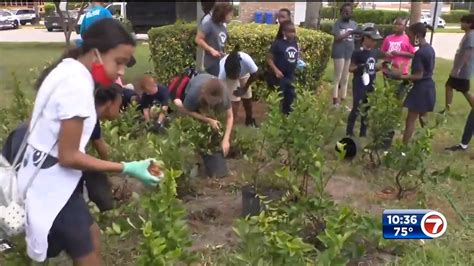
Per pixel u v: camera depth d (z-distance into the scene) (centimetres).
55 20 2838
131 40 244
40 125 237
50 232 239
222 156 513
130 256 366
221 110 490
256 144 545
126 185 453
